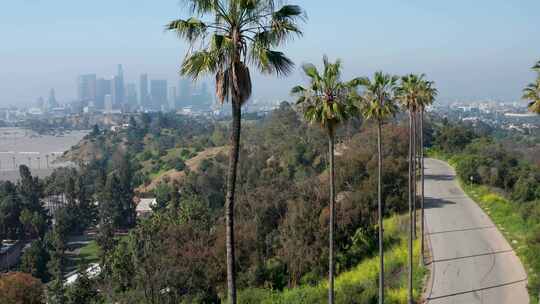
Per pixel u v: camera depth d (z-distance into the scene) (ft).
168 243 154.81
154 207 343.26
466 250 142.51
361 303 110.63
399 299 111.14
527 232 151.94
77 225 361.51
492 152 284.00
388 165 204.33
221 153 475.31
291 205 184.85
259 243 168.35
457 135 344.08
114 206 353.10
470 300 107.34
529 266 124.26
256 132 458.09
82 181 417.69
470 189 226.38
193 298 140.67
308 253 153.28
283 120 422.82
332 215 84.74
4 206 318.65
